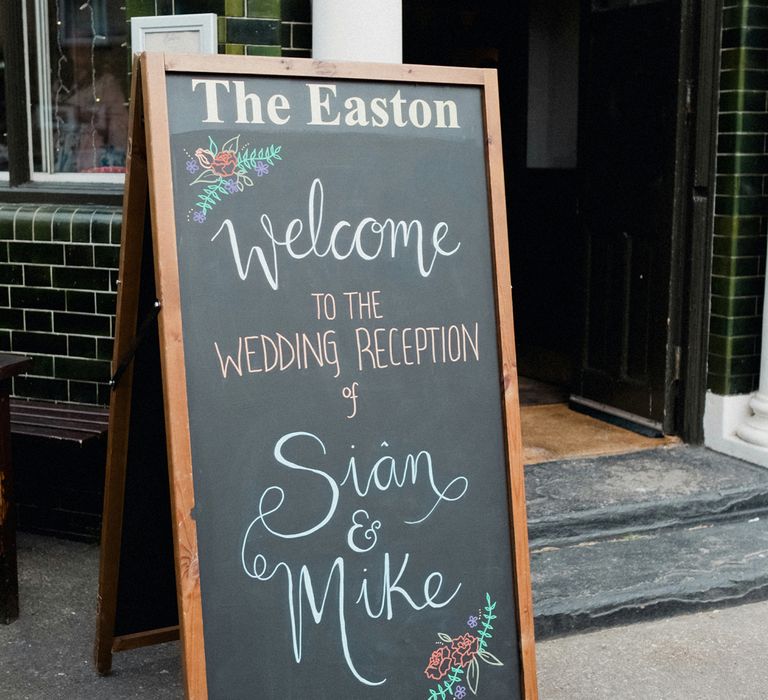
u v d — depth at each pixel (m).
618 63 5.32
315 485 2.66
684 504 4.44
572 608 3.74
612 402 5.57
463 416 2.85
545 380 6.74
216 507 2.54
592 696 3.33
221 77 2.63
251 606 2.56
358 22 3.86
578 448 5.11
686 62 4.92
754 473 4.76
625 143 5.30
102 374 4.44
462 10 7.51
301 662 2.61
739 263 4.91
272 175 2.67
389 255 2.79
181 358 2.50
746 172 4.86
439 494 2.80
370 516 2.72
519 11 7.09
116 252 4.34
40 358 4.52
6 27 4.52
